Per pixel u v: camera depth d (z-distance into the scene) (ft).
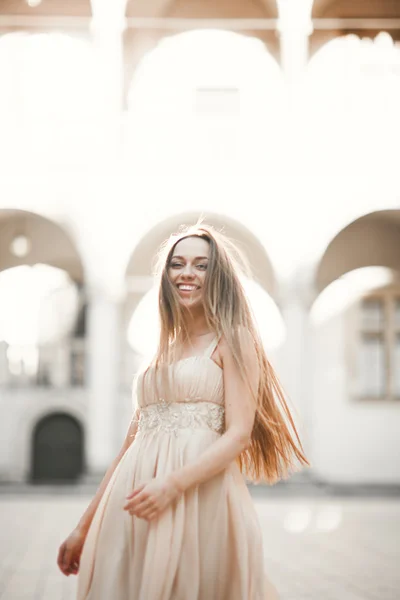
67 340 86.53
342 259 82.17
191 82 76.79
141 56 76.13
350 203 75.61
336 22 75.31
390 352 80.38
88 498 65.92
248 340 10.29
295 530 42.39
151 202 75.82
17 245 80.48
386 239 81.71
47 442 84.02
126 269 75.77
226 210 75.66
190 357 10.31
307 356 75.51
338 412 79.05
